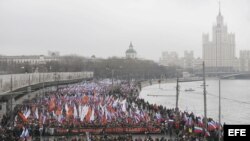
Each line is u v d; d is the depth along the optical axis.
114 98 125.81
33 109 93.06
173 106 182.62
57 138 69.81
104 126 76.75
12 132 68.00
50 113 87.00
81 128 75.94
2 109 110.94
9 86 112.94
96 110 84.81
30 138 67.00
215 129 70.62
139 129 77.94
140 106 116.44
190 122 77.44
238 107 190.00
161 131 78.44
